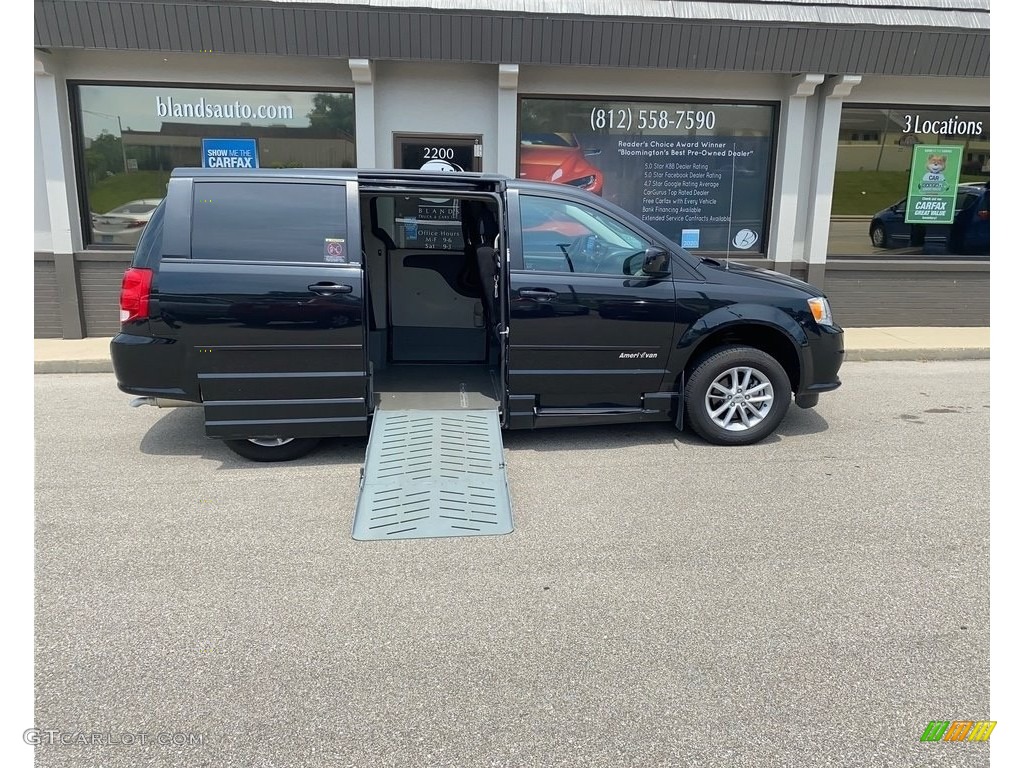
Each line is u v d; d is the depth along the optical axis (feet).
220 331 14.93
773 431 17.67
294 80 27.66
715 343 17.48
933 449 17.28
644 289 16.29
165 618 10.25
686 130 29.66
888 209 31.12
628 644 9.66
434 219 19.92
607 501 14.29
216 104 27.78
